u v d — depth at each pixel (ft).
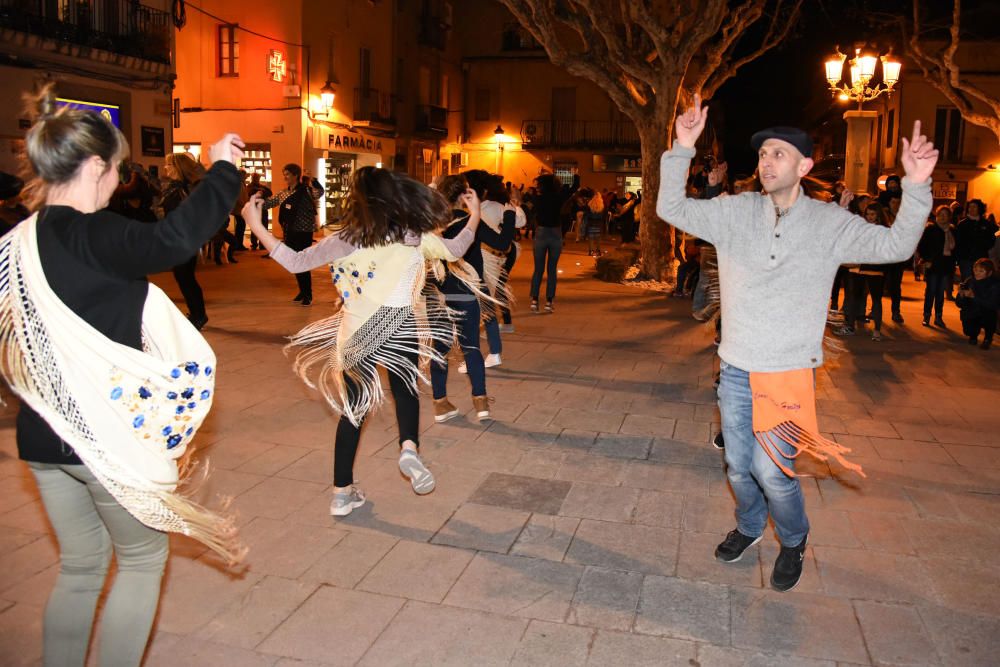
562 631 10.94
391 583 12.11
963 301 31.81
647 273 49.85
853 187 40.55
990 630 11.13
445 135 115.44
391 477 16.30
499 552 13.19
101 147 8.00
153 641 10.51
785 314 10.87
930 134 89.56
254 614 11.19
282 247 12.94
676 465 17.35
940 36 86.99
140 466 8.01
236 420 19.69
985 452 18.61
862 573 12.67
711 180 18.83
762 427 11.01
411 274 13.78
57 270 7.63
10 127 50.98
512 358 27.48
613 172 122.21
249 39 82.33
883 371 27.04
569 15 48.03
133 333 7.96
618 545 13.52
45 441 7.97
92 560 8.54
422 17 108.68
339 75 88.89
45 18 52.60
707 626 11.12
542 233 36.52
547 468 17.03
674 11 52.44
